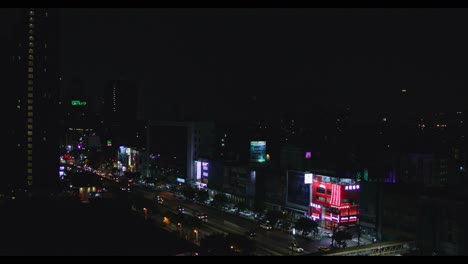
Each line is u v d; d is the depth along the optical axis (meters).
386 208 128.25
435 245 103.31
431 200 104.56
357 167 198.38
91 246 129.88
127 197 189.25
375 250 99.31
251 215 182.25
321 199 158.25
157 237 138.62
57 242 133.62
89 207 173.25
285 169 186.38
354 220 153.00
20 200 184.75
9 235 142.25
